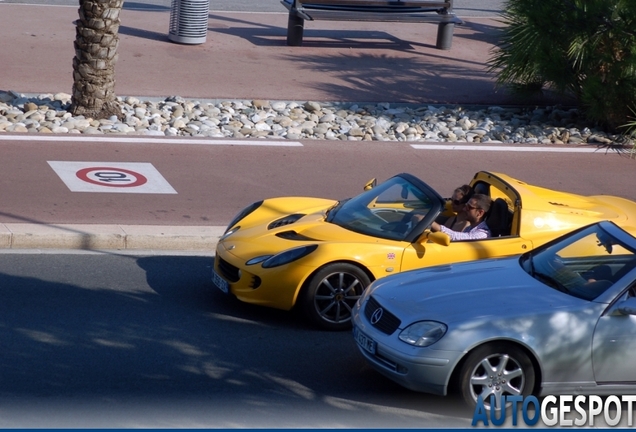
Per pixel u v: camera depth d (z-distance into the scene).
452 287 9.16
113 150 17.64
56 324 10.34
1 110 19.38
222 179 16.56
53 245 13.07
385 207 11.43
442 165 18.50
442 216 12.10
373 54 28.20
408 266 10.74
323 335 10.64
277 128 20.08
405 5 28.94
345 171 17.62
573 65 21.83
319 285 10.59
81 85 19.44
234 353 9.95
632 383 8.61
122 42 26.75
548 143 20.80
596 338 8.47
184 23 26.97
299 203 12.74
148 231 13.56
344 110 22.06
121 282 11.95
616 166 19.39
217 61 25.66
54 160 16.69
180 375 9.25
